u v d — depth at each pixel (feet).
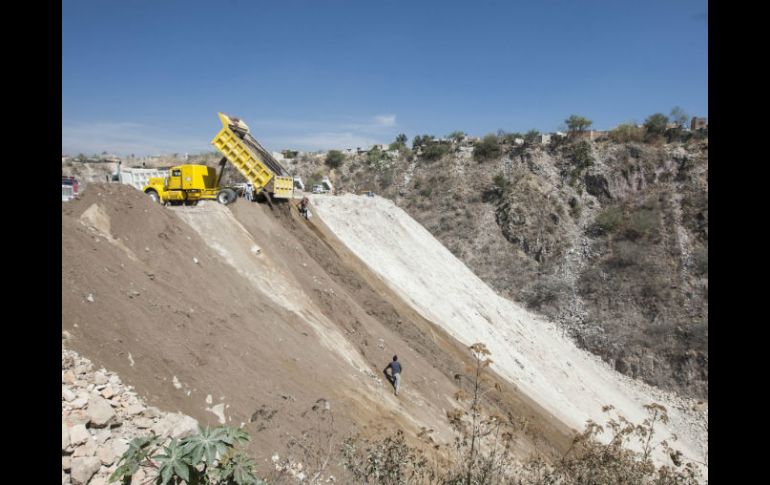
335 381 37.32
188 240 40.65
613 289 135.54
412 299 78.28
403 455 19.53
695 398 105.60
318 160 218.18
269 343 35.68
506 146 191.93
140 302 29.14
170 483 12.97
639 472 18.85
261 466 23.91
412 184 192.24
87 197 36.73
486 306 98.58
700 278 130.93
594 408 86.17
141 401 23.24
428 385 49.03
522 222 161.17
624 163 165.68
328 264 64.39
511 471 21.07
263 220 57.77
